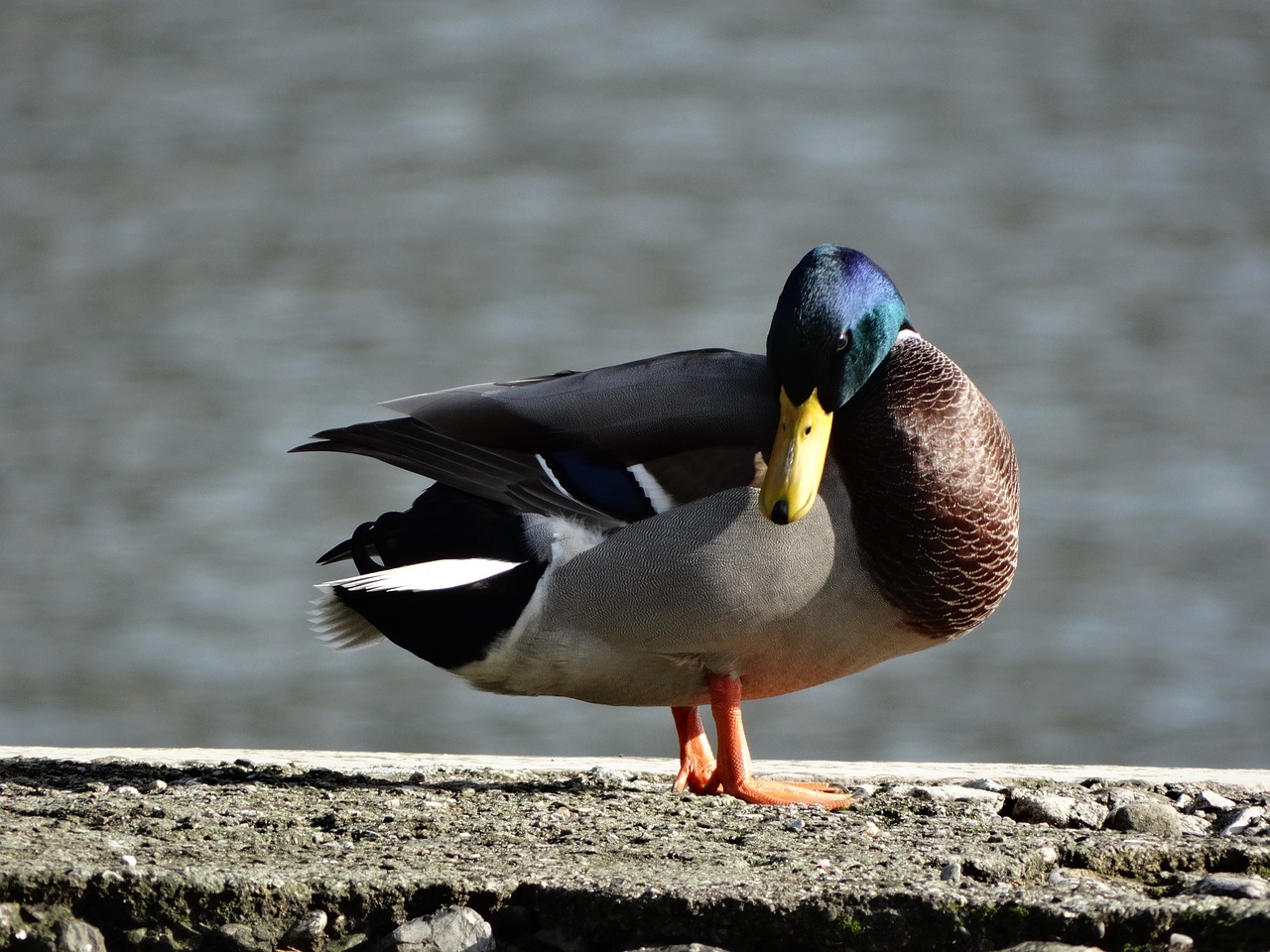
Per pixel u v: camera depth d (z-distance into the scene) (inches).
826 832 297.7
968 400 348.2
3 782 346.3
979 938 248.7
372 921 260.5
